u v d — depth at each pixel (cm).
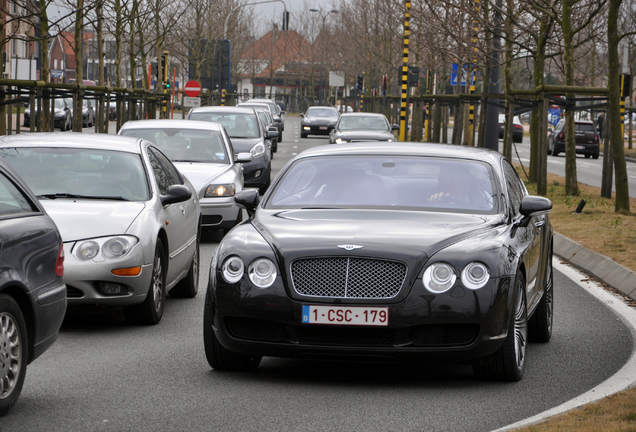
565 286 2056
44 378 1201
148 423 996
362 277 1126
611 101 3278
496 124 5175
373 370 1275
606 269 2159
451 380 1218
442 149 1472
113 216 1521
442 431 978
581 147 8775
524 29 4300
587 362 1342
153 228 1550
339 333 1131
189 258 1838
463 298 1120
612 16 3206
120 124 6012
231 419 1015
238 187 2719
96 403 1077
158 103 8194
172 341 1443
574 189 4031
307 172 1416
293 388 1162
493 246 1170
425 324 1117
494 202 1337
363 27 12250
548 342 1495
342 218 1255
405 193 1348
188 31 9662
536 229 1434
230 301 1149
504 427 961
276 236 1183
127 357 1328
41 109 4031
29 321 1056
